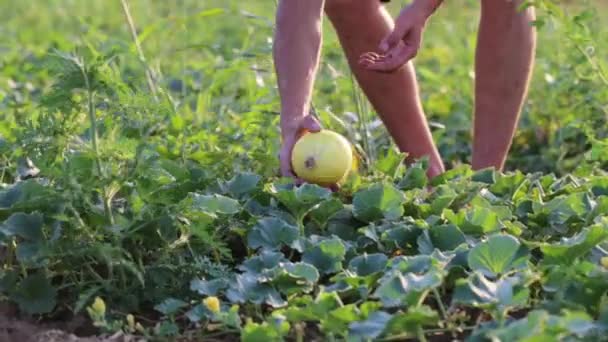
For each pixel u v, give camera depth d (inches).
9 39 351.3
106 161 140.7
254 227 148.9
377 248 152.6
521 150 242.5
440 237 147.6
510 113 179.3
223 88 251.1
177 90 259.6
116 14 416.2
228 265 153.2
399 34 154.9
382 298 125.6
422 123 184.9
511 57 176.1
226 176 177.9
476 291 126.0
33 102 246.4
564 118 235.6
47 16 426.0
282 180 156.8
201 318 132.9
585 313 120.9
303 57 153.3
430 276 126.6
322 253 143.3
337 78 208.2
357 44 177.8
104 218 140.6
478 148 181.2
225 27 378.6
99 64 139.8
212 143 192.9
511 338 112.0
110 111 142.7
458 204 161.6
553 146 235.6
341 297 135.3
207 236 140.6
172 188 145.9
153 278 141.9
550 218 156.3
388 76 179.0
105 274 148.0
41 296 140.9
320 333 133.0
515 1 174.4
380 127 215.3
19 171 171.9
